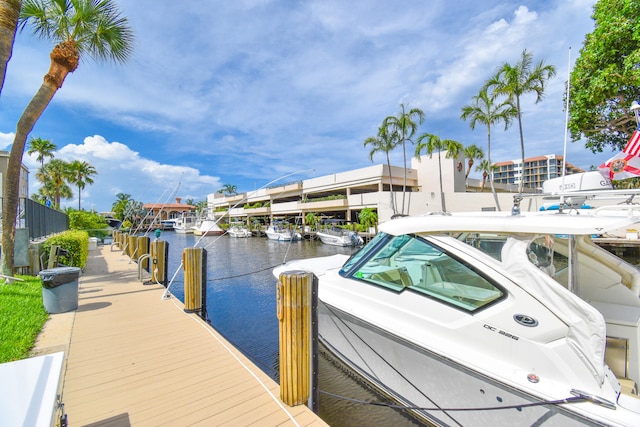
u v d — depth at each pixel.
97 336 4.10
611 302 2.87
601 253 2.86
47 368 1.53
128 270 9.55
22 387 1.37
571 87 11.39
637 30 8.66
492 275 2.62
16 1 5.14
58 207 35.62
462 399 2.67
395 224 3.49
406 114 25.08
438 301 2.97
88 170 43.84
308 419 2.47
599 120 11.25
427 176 32.00
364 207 29.48
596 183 4.41
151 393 2.80
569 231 2.29
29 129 6.80
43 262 7.86
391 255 3.69
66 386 2.89
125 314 5.05
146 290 6.79
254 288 10.29
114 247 18.38
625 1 9.05
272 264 17.02
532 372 2.33
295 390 2.63
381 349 3.36
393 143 25.78
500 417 2.43
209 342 3.95
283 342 2.67
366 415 3.36
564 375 2.19
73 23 7.53
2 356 3.28
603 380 2.04
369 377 3.58
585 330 2.11
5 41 4.99
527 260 2.46
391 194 26.31
